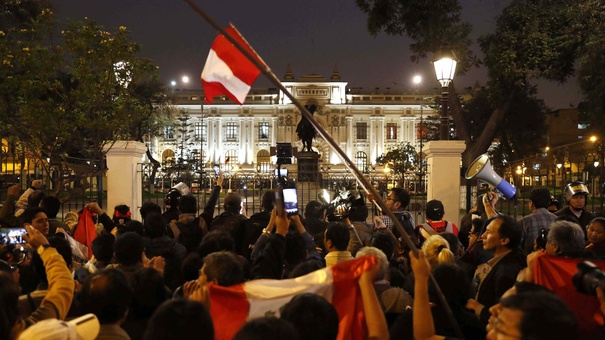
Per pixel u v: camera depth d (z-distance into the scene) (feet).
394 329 13.60
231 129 273.95
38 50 45.09
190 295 13.34
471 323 14.14
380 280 16.37
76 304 14.71
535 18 66.49
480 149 75.97
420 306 12.19
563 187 41.16
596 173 42.47
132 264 17.37
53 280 13.20
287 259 18.42
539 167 46.65
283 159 57.16
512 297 9.07
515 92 73.15
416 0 70.64
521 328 8.65
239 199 29.91
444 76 44.21
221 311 12.09
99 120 44.29
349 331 11.85
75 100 47.14
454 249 23.43
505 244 17.78
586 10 59.57
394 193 30.04
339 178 61.98
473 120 145.89
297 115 271.69
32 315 12.25
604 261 13.75
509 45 67.77
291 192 20.62
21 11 64.39
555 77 68.74
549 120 211.61
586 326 13.19
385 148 273.75
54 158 47.57
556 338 8.50
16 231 19.51
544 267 13.87
